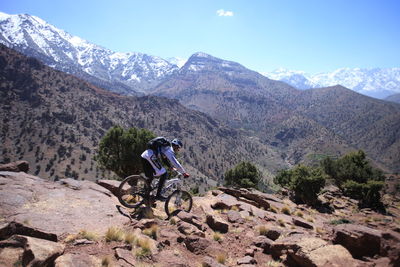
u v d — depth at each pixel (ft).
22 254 15.97
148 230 22.70
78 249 18.43
